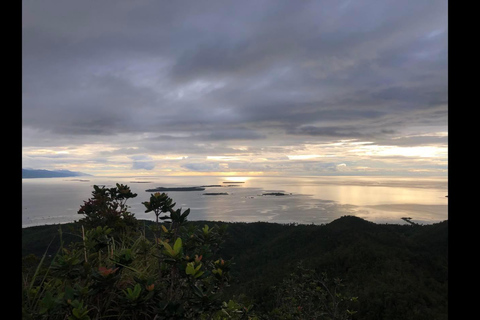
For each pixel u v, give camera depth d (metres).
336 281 6.07
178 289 1.70
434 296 29.25
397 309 27.02
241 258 54.47
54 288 1.74
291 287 6.20
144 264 2.12
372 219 127.62
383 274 35.72
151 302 1.54
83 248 1.95
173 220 2.17
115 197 3.18
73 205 124.38
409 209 168.88
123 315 1.74
